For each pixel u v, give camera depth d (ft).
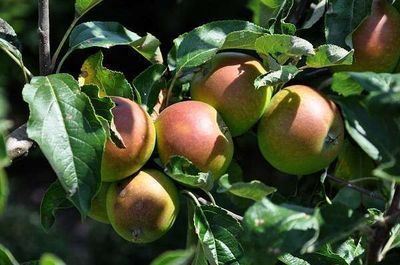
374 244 4.50
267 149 4.80
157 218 4.68
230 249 4.66
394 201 4.52
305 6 5.27
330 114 4.75
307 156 4.76
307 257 4.72
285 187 5.63
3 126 4.29
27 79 4.81
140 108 4.69
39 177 16.83
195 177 4.60
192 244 4.83
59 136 4.44
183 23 15.30
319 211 4.32
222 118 4.79
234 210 5.33
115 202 4.68
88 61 4.85
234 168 5.05
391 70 4.91
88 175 4.41
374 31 4.85
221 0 14.70
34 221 12.88
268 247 4.28
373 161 5.08
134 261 12.98
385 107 4.25
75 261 13.01
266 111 4.80
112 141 4.58
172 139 4.68
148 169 4.75
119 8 15.57
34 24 14.25
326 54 4.69
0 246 4.27
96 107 4.57
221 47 4.80
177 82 4.88
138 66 15.89
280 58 4.76
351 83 4.77
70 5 15.06
